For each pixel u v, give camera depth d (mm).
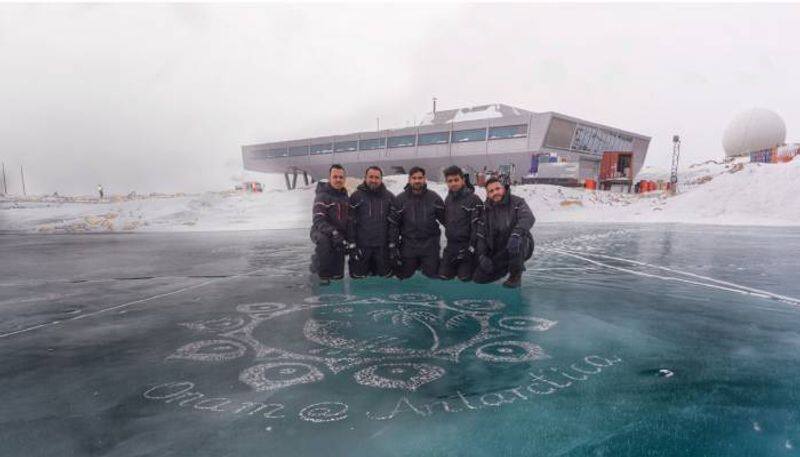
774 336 2529
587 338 2500
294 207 15805
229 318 2977
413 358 2191
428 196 4281
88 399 1724
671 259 5840
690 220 14883
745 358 2154
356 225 4277
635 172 47531
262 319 2951
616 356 2197
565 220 15930
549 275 4621
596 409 1610
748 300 3447
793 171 16391
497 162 38594
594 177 39594
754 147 45750
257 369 2049
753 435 1406
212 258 6133
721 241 8141
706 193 17203
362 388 1823
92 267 5375
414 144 43156
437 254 4348
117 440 1403
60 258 6195
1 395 1759
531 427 1475
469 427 1481
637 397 1709
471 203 4094
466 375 1963
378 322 2857
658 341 2438
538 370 2016
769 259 5801
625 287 3973
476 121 38938
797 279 4371
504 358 2180
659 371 1985
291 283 4266
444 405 1658
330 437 1418
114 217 13945
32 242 8531
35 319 2980
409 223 4266
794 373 1951
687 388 1788
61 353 2283
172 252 6816
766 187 16156
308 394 1769
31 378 1940
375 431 1456
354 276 4379
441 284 4152
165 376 1964
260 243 8133
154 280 4465
